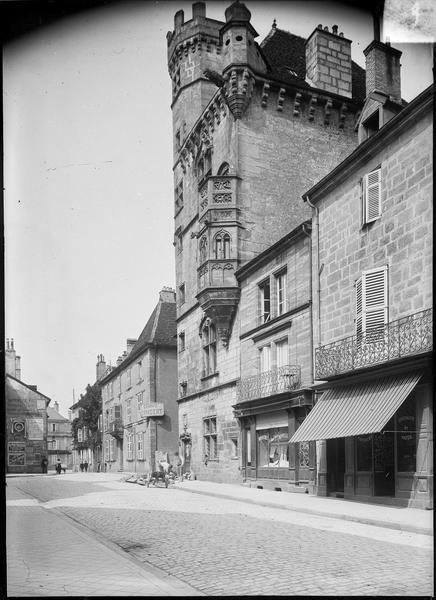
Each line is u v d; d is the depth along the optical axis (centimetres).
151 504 1777
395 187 1712
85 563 780
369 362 1714
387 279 1733
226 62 2805
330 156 2934
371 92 2042
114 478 3656
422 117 1595
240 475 2625
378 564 810
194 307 3200
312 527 1236
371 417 1611
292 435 2184
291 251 2297
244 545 984
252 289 2614
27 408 3250
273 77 2820
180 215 3425
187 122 3222
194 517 1416
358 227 1883
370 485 1750
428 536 1102
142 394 4238
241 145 2795
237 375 2711
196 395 3164
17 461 3809
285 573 750
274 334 2397
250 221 2789
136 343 4531
